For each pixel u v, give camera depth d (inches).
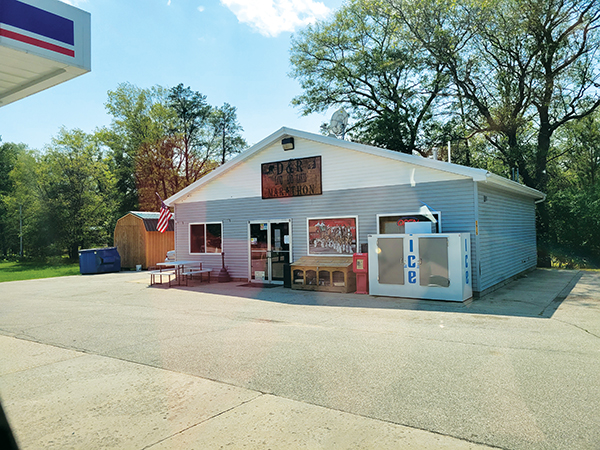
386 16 1044.5
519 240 625.3
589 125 1106.1
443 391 172.4
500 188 512.1
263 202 573.9
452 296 388.2
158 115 1624.0
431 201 443.8
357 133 1173.1
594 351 225.5
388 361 214.5
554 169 1210.6
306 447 129.6
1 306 440.5
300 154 538.9
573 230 923.4
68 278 749.3
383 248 422.3
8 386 191.5
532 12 831.1
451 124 1029.2
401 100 1107.9
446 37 923.4
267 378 193.3
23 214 1483.8
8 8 91.1
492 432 136.3
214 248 626.2
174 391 180.2
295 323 316.5
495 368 199.6
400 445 129.4
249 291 500.1
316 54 1167.0
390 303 390.3
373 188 482.9
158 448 131.0
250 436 137.6
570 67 901.8
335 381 187.3
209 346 252.4
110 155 1713.8
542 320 307.0
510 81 938.7
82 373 208.2
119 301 452.1
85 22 108.3
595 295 424.5
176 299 455.8
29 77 111.3
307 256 519.5
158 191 1525.6
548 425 140.2
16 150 1999.3
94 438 138.7
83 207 1305.4
